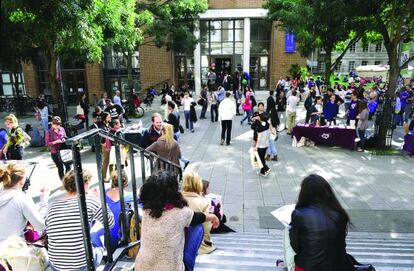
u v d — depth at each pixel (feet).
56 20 30.89
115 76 87.35
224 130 40.88
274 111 34.40
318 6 35.68
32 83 87.51
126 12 47.21
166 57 86.79
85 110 52.70
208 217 10.51
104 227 9.50
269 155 35.09
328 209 8.14
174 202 8.21
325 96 48.44
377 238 18.95
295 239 8.25
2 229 10.98
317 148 39.60
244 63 86.94
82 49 35.86
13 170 11.43
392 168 31.91
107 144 24.03
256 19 86.48
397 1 35.81
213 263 12.30
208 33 88.69
